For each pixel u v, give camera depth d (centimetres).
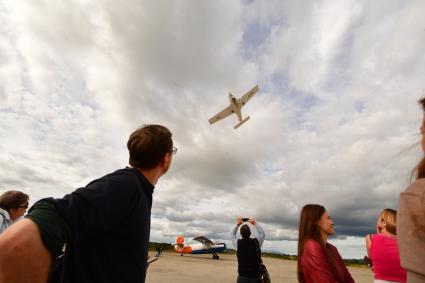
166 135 161
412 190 91
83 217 104
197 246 3206
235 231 489
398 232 92
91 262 114
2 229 321
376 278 273
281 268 1873
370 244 307
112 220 114
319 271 259
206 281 1070
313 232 284
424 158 99
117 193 121
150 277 1116
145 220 136
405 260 85
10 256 84
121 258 119
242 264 450
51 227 95
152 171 153
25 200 373
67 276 113
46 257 93
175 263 1973
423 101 104
